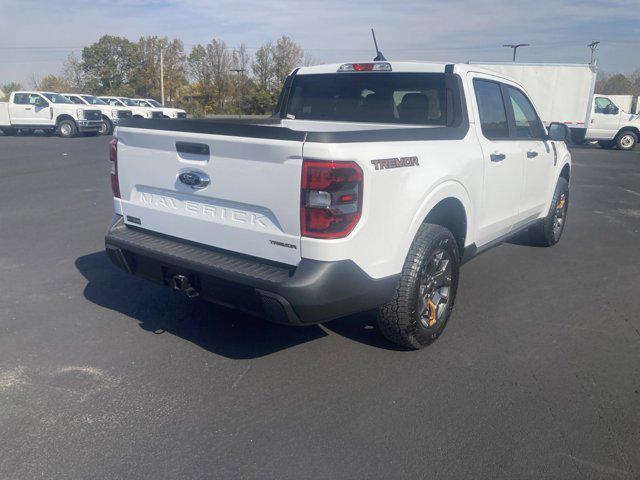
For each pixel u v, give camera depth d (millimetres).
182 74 65312
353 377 3783
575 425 3254
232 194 3576
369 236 3418
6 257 6367
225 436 3119
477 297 5332
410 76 4859
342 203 3244
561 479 2803
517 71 22781
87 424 3207
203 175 3705
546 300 5270
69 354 4047
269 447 3029
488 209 4875
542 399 3533
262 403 3453
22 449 2979
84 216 8570
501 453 2996
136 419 3266
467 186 4340
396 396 3549
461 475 2824
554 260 6617
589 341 4387
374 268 3512
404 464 2902
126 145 4199
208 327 4547
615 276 6035
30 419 3244
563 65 22406
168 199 4000
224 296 3623
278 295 3295
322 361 4000
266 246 3500
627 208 10234
